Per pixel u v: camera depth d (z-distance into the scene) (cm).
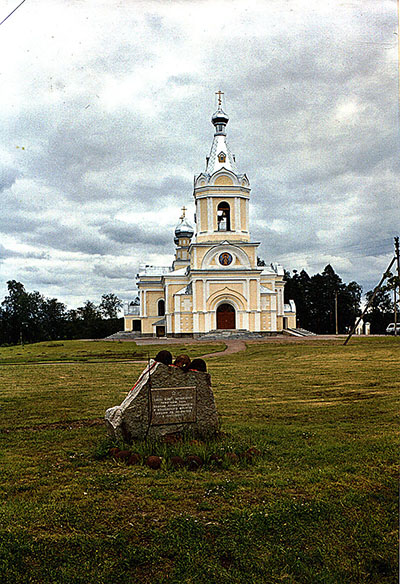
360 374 1834
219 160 6481
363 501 571
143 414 821
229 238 6375
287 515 536
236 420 1044
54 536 502
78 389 1584
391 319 10131
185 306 6266
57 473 694
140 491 615
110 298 12719
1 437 915
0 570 444
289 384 1609
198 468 703
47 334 10338
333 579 430
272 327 6344
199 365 866
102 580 433
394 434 886
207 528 516
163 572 447
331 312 10625
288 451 784
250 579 434
